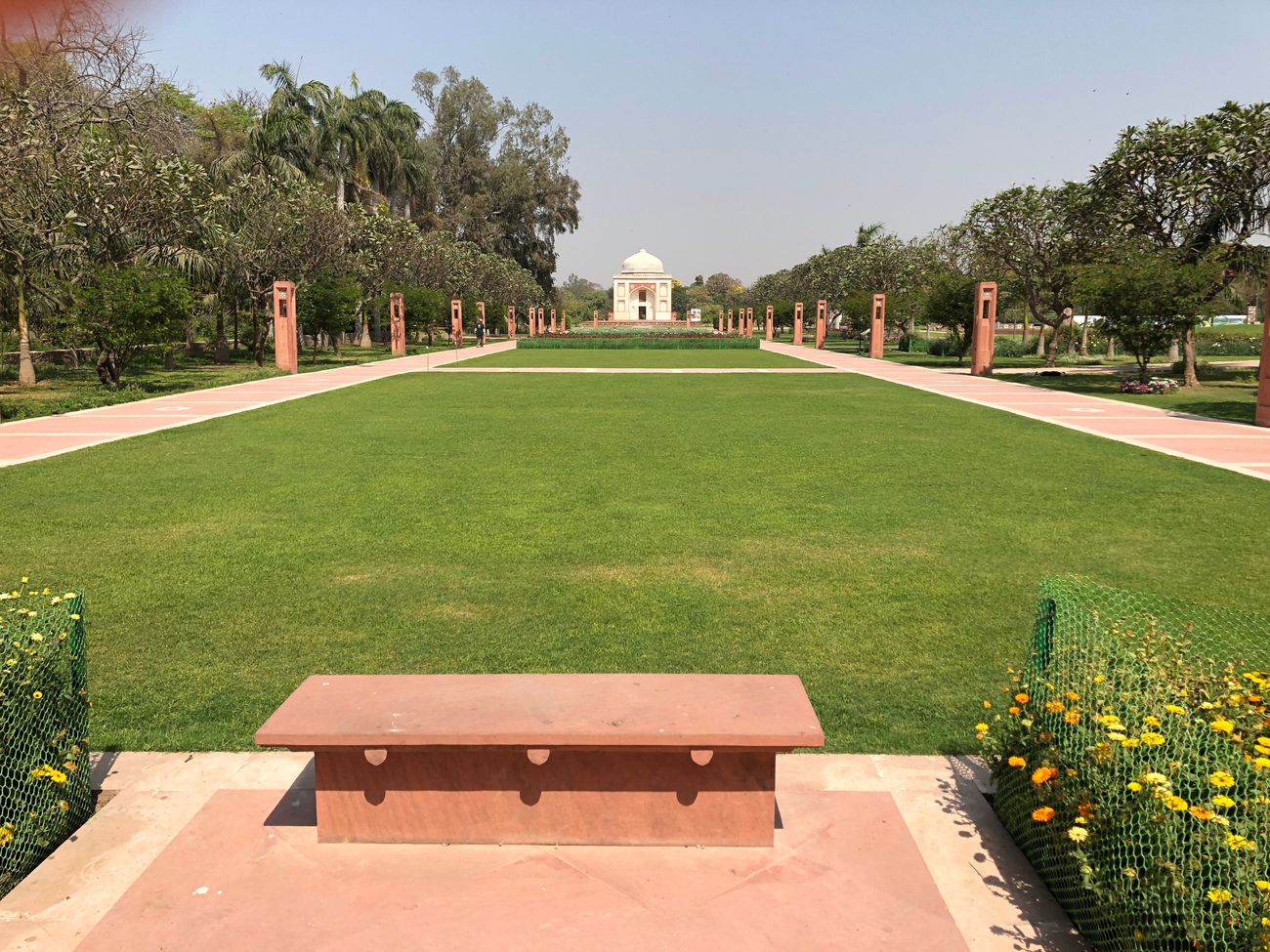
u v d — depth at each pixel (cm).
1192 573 673
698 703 326
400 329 3800
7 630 338
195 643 527
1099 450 1264
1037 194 2938
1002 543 761
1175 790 262
